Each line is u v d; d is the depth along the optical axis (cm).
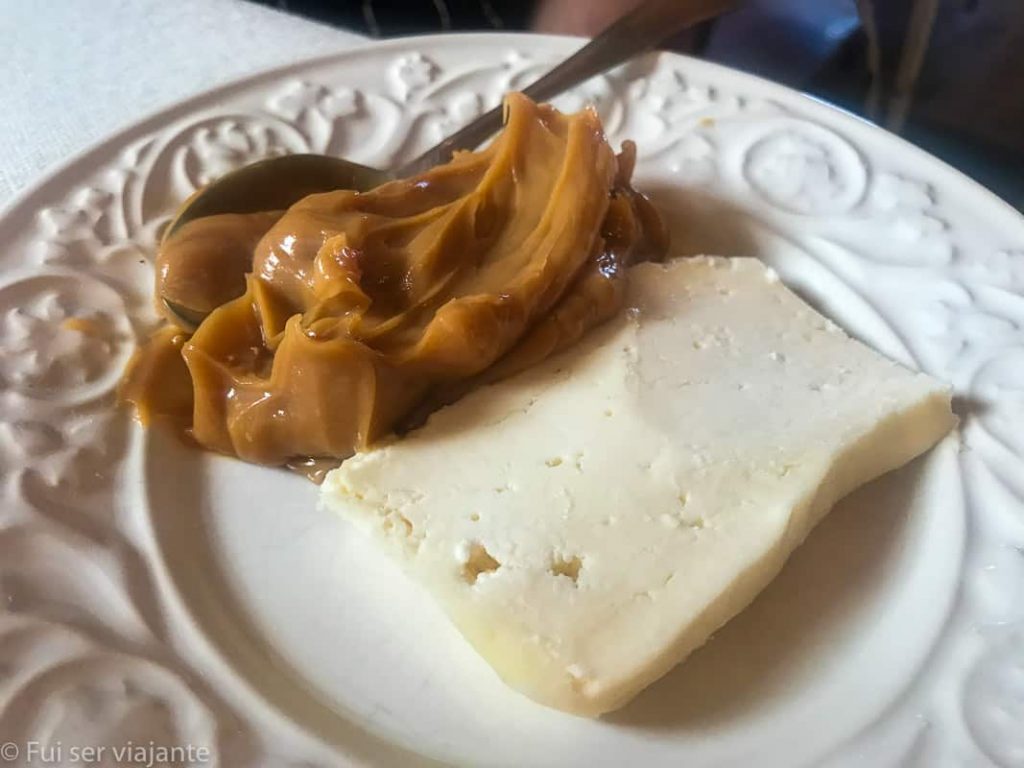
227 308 15
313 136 19
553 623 12
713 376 15
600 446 14
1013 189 25
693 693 12
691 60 21
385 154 19
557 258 15
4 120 20
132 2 23
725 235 18
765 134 20
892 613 13
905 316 17
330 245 15
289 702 12
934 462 15
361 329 14
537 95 20
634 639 12
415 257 15
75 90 21
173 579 13
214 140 19
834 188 19
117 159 18
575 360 16
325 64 21
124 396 15
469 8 28
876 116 26
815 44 28
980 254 17
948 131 26
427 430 15
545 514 13
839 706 12
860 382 15
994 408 15
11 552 13
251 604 13
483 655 12
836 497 14
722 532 13
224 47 22
